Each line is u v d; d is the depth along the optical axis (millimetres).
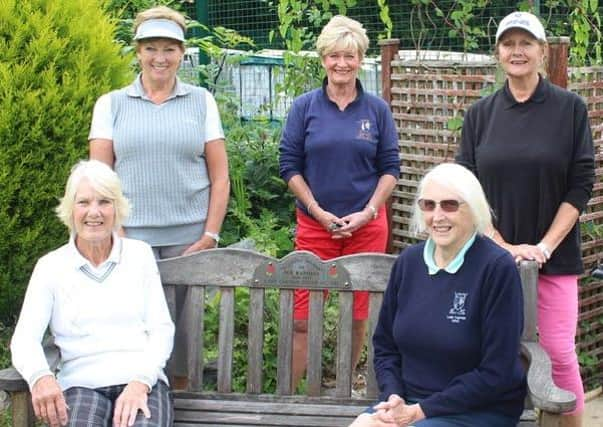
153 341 3750
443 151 6016
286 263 3967
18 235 5160
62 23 5266
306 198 4617
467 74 5809
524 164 3926
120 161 4238
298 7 6809
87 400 3609
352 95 4660
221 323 4027
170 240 4285
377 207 4602
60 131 5125
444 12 6457
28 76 5082
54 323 3750
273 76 7906
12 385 3510
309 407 3932
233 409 3938
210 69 8125
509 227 4016
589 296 5520
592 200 5367
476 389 3311
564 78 5039
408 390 3512
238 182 7191
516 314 3350
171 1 8398
